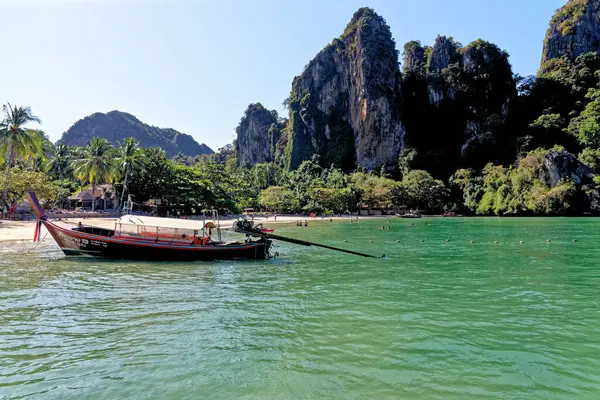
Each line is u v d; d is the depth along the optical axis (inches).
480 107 5393.7
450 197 4515.3
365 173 5310.0
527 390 269.7
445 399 257.4
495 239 1419.8
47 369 301.6
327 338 366.6
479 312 450.3
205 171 3253.0
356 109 5846.5
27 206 2242.9
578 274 696.4
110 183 2593.5
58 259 837.8
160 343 355.3
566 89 5113.2
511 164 4387.3
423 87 5930.1
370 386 274.4
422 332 381.7
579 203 3459.6
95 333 380.8
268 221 2790.4
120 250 832.3
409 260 887.1
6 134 1732.3
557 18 5974.4
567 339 363.9
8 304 484.4
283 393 265.4
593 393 265.7
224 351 336.5
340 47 6358.3
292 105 6786.4
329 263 843.4
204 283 619.2
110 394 264.8
